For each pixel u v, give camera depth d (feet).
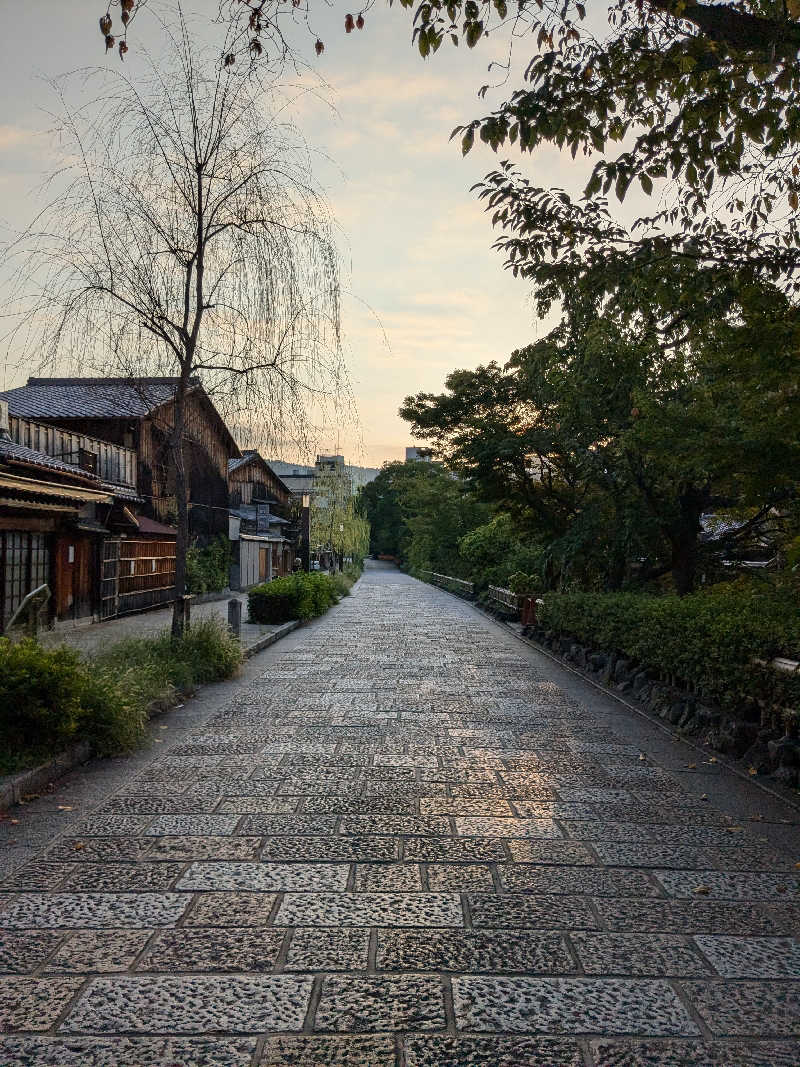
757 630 20.68
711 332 22.95
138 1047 7.99
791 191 19.74
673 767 20.01
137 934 10.42
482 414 55.88
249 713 26.27
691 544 39.11
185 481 32.78
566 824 15.37
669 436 29.14
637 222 20.36
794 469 27.30
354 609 84.58
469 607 89.97
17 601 43.96
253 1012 8.63
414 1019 8.55
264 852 13.52
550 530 55.72
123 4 16.58
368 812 15.89
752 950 10.28
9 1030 8.27
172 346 30.37
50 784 17.58
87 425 67.62
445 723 25.12
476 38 16.24
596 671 36.65
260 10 17.63
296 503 151.64
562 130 17.76
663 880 12.62
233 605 44.60
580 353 33.91
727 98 17.07
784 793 17.65
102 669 24.07
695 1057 7.97
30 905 11.31
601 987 9.28
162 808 15.94
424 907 11.41
